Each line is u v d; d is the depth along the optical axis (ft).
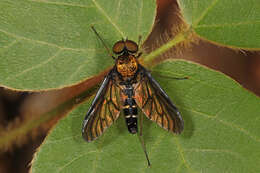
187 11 0.40
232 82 0.40
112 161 0.40
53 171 0.39
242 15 0.40
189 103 0.40
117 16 0.40
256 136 0.39
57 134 0.39
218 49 0.49
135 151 0.40
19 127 0.44
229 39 0.40
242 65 0.49
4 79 0.39
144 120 0.40
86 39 0.40
